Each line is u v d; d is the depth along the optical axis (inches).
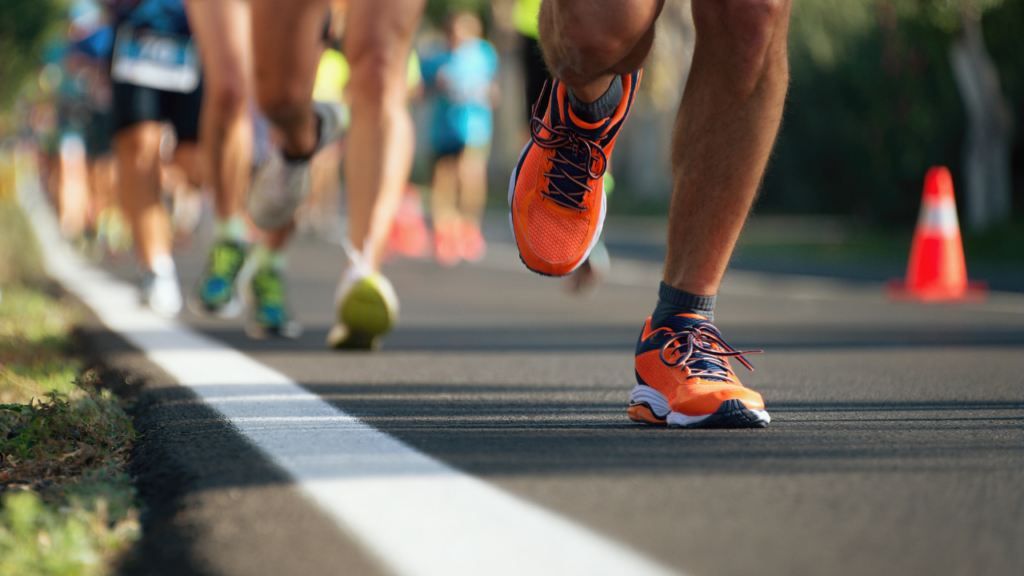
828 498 99.7
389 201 229.0
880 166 867.4
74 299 349.1
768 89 139.4
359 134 227.8
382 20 226.4
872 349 257.0
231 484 105.8
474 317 339.6
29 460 121.4
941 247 443.8
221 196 275.6
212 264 280.7
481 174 674.8
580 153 145.6
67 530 91.6
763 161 142.9
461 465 113.3
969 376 204.7
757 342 273.4
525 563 82.4
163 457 119.2
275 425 138.8
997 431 137.4
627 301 409.7
